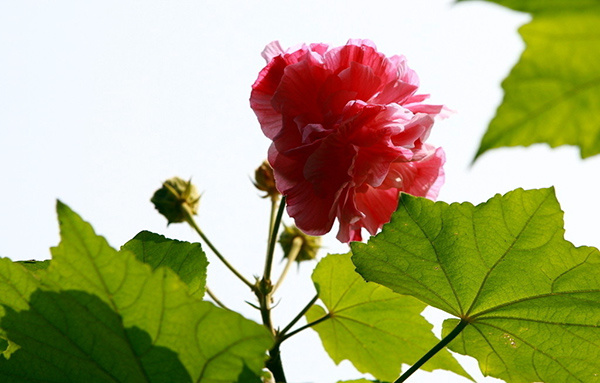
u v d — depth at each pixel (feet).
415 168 2.57
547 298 2.34
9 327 2.13
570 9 1.66
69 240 2.05
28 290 2.11
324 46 2.55
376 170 2.49
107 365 2.13
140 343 2.10
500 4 1.70
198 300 2.06
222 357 2.08
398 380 2.38
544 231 2.29
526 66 1.79
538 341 2.38
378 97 2.50
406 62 2.54
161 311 2.07
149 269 2.06
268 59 2.56
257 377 2.08
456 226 2.33
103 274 2.06
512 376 2.43
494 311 2.38
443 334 2.45
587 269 2.29
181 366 2.10
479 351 2.43
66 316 2.11
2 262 2.11
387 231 2.35
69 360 2.14
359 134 2.49
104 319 2.09
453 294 2.39
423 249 2.35
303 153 2.48
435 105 2.54
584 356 2.36
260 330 2.06
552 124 1.83
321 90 2.48
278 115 2.52
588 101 1.80
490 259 2.34
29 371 2.16
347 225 2.50
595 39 1.71
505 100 1.82
